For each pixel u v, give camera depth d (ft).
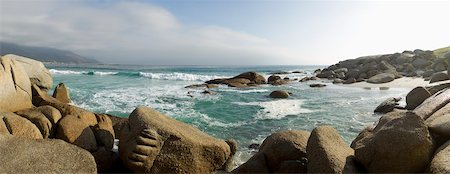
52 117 25.26
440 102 24.70
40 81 45.85
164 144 22.85
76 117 27.02
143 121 23.68
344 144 21.62
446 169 14.71
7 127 21.42
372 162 17.98
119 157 24.77
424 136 17.15
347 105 58.54
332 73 146.82
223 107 56.29
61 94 46.91
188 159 22.91
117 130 31.96
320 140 20.48
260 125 41.96
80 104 53.93
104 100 59.82
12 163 16.31
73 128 25.11
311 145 20.83
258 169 22.94
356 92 81.15
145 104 57.16
